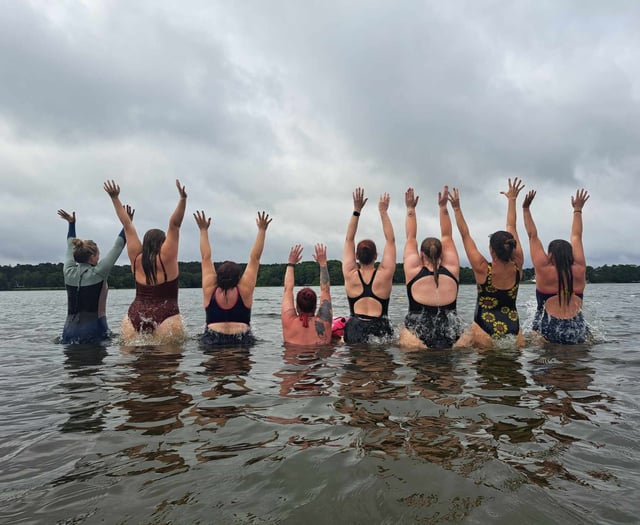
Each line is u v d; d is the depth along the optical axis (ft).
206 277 19.86
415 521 5.48
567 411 9.68
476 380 12.42
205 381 12.49
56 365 15.05
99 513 5.76
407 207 19.99
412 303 18.71
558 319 19.34
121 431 8.66
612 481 6.53
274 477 6.65
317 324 19.30
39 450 7.80
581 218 20.27
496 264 18.37
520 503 5.89
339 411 9.71
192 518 5.61
